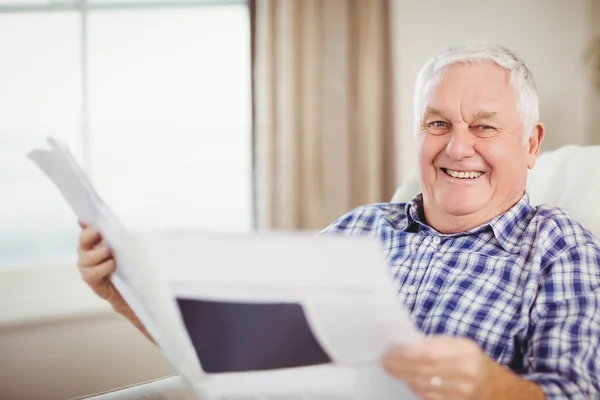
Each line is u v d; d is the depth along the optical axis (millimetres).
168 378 1283
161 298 827
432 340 750
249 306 770
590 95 3139
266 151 2814
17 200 3000
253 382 846
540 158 1476
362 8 2863
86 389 2064
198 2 3064
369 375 817
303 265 726
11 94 2902
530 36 3125
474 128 1183
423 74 1251
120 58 3021
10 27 2861
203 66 3129
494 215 1209
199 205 3205
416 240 1252
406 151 3049
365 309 726
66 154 874
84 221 996
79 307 2051
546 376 918
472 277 1125
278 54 2799
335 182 2910
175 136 3145
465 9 3074
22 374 1969
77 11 2902
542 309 1042
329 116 2885
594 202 1286
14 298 2111
